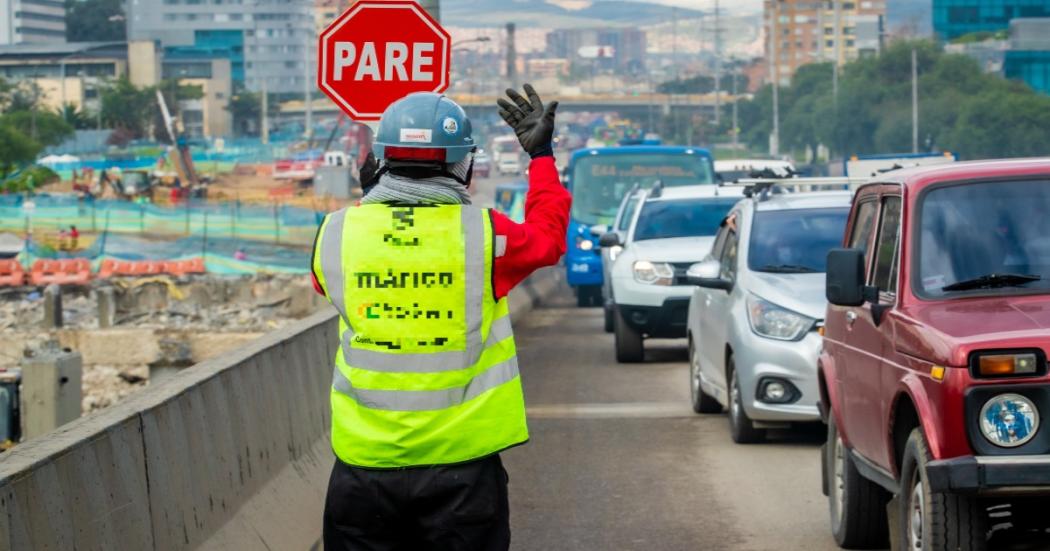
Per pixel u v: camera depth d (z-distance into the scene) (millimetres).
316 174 86000
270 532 7219
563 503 9469
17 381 16469
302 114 193625
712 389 12789
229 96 180000
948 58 126875
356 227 4332
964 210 6852
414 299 4270
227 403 7078
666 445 11688
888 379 6750
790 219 12555
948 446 5855
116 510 5320
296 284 45688
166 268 55656
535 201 4473
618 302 17938
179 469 6129
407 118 4355
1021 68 144000
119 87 152000
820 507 9156
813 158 141375
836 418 8047
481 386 4301
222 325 41312
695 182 30359
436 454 4258
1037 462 5660
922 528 6102
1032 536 6477
